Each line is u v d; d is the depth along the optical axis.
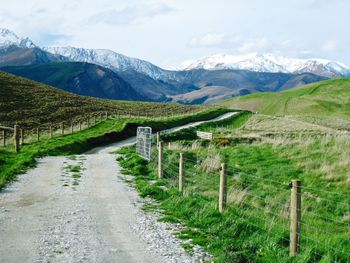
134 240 12.49
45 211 15.66
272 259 10.65
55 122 76.94
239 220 13.47
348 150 26.30
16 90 105.19
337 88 178.88
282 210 16.66
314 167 24.06
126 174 24.59
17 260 10.59
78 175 23.58
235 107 179.50
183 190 18.41
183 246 11.95
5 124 68.94
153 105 141.75
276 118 92.38
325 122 89.38
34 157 30.12
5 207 16.05
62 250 11.45
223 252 11.02
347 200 18.59
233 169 25.06
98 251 11.45
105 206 16.67
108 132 52.53
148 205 16.98
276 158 27.38
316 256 10.99
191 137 54.41
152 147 34.75
